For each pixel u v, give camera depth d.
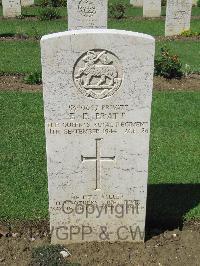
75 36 1.86
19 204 2.41
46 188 2.55
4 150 2.95
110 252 2.14
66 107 1.97
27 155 2.89
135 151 2.05
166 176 2.69
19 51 5.11
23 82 4.16
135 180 2.10
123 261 2.09
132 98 1.96
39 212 2.35
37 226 2.29
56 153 2.04
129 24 6.68
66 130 2.01
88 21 5.02
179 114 3.53
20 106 3.60
